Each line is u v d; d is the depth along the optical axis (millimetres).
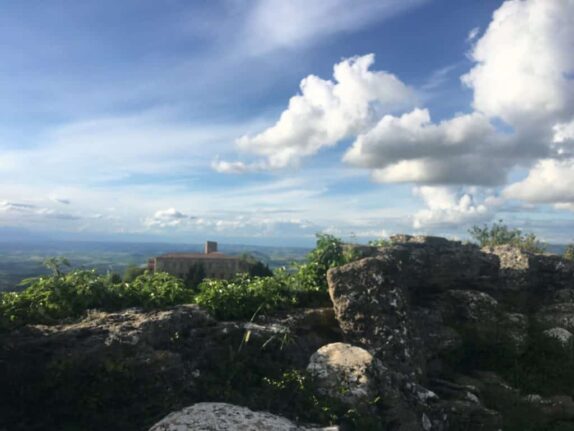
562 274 14969
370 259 9961
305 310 9602
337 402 7125
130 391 6180
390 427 7348
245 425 5973
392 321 9312
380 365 8117
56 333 6312
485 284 13867
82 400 5910
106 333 6492
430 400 8195
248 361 7336
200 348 7133
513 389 10102
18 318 6773
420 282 12562
